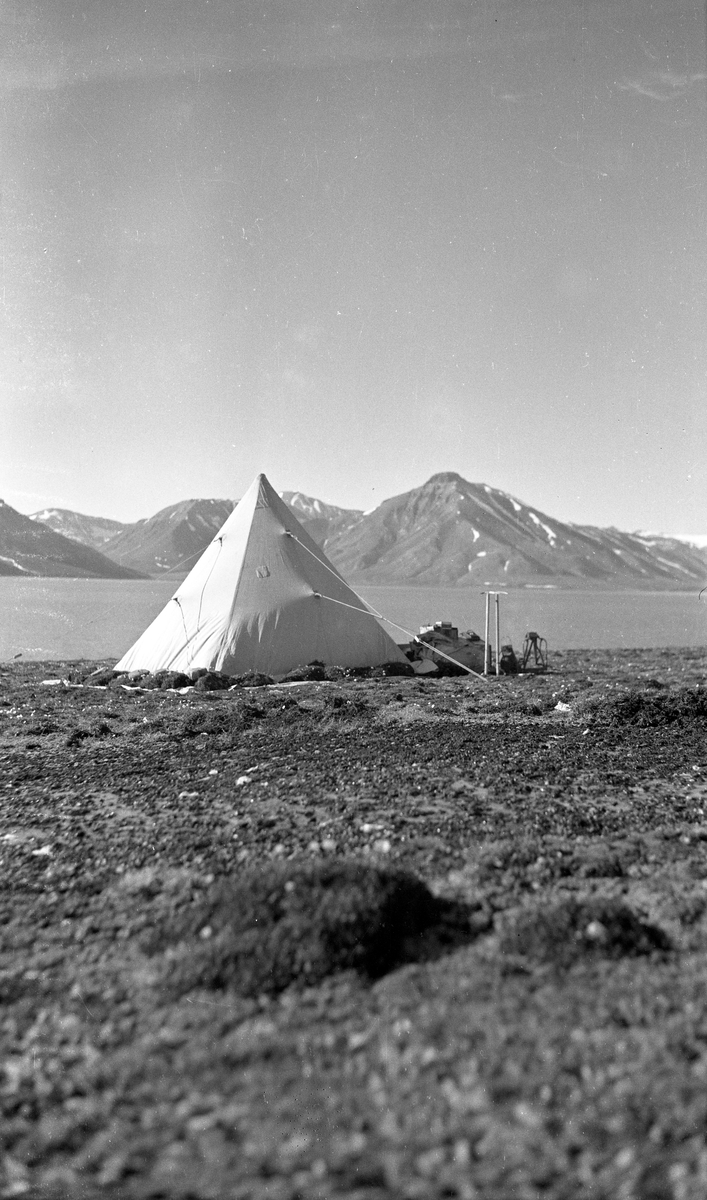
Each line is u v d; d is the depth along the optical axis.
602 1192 3.75
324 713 19.11
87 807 10.77
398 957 5.96
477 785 11.67
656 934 6.26
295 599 30.59
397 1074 4.62
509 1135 4.15
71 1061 4.84
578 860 8.24
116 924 6.78
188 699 23.39
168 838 9.18
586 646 67.50
